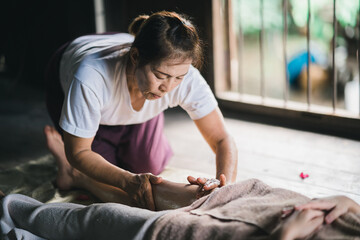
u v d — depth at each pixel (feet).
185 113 10.57
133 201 5.77
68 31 12.09
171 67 4.89
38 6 12.36
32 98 12.00
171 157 8.27
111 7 11.91
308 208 4.33
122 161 7.03
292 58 14.30
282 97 14.65
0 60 13.82
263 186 5.04
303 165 7.80
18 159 8.38
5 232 5.49
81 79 5.47
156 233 4.62
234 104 10.45
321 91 13.99
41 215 5.33
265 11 14.06
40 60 12.73
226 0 10.52
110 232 4.89
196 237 4.44
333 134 9.04
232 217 4.55
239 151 8.51
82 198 6.62
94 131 5.74
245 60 15.21
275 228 4.27
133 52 5.16
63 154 6.78
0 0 12.87
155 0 11.21
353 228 4.26
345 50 13.32
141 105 6.08
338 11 12.54
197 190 5.48
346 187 6.98
